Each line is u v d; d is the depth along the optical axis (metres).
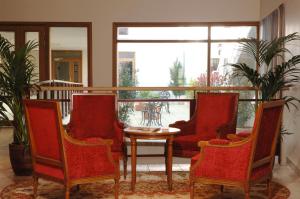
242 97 6.42
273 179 4.02
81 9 7.41
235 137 3.34
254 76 4.47
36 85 4.16
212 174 2.88
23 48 4.01
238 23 7.45
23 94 4.03
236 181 2.80
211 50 7.57
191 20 7.46
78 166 2.88
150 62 7.64
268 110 2.83
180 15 7.46
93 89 4.72
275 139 3.18
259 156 2.92
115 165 3.12
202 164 2.91
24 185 3.74
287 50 4.58
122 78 7.62
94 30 7.44
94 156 2.97
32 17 7.36
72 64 9.92
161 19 7.46
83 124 4.09
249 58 7.32
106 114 4.14
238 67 4.62
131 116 5.48
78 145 2.88
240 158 2.78
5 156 5.15
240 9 7.42
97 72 7.50
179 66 7.64
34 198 3.21
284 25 5.31
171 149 3.56
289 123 4.73
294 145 4.52
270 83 4.34
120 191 3.53
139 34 7.56
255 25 7.46
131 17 7.44
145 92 6.14
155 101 5.44
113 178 3.11
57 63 9.80
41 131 3.00
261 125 2.75
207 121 4.27
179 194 3.44
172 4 7.45
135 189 3.60
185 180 3.95
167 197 3.35
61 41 9.15
